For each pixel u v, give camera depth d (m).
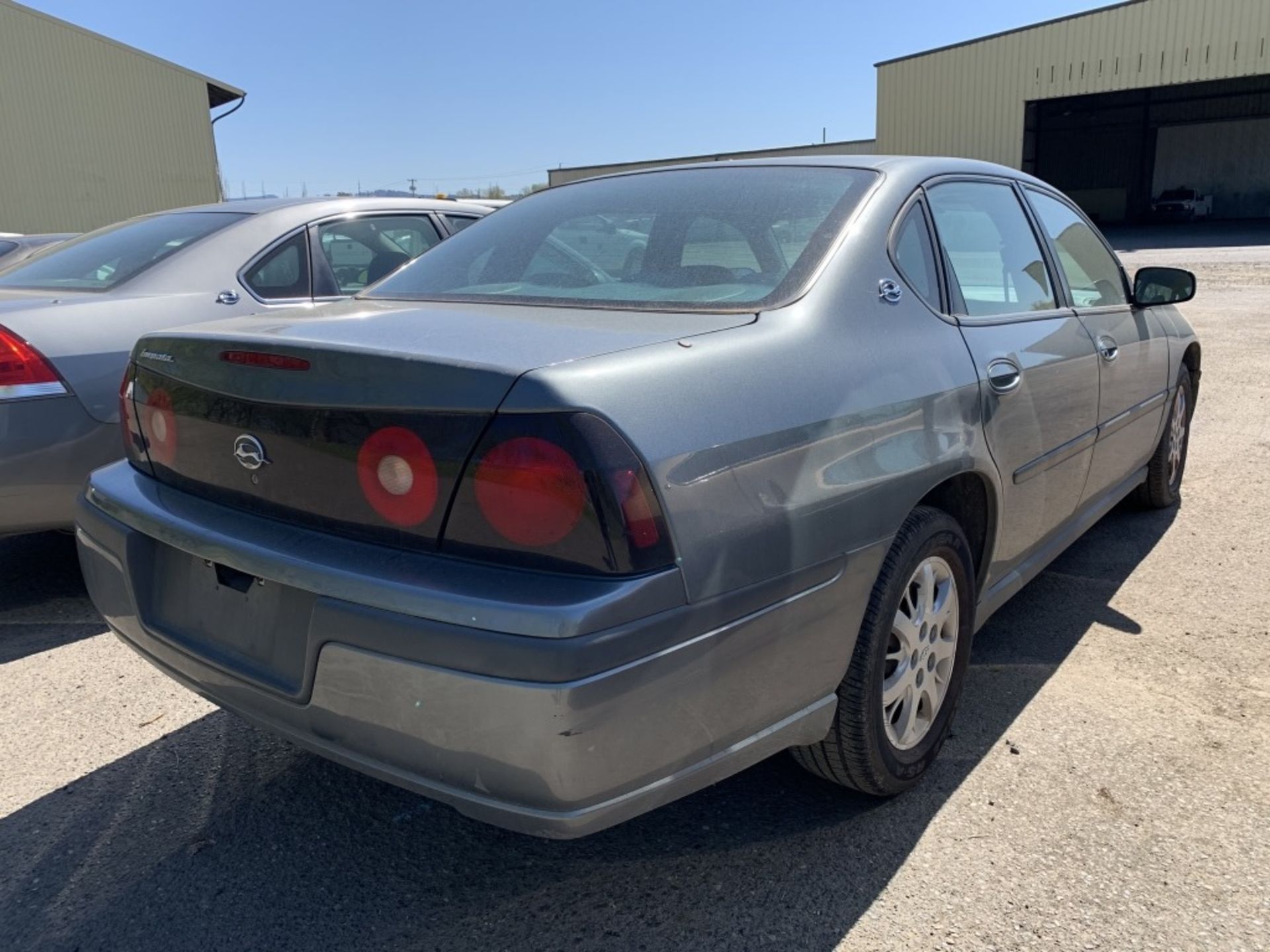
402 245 5.42
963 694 3.09
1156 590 3.87
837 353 2.21
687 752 1.85
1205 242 29.83
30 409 3.51
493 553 1.74
